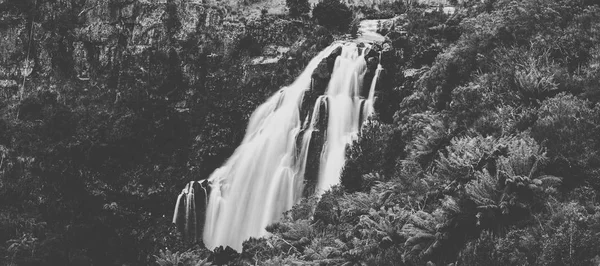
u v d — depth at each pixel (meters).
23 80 47.28
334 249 27.72
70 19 47.31
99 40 46.59
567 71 29.12
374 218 27.70
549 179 23.77
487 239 22.83
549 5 32.72
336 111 39.31
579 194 23.56
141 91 45.09
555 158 24.72
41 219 42.69
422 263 24.25
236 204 40.41
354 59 40.00
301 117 40.09
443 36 40.75
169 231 41.00
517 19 33.09
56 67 47.06
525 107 28.50
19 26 47.78
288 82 42.88
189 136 44.00
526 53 30.70
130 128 44.09
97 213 42.78
